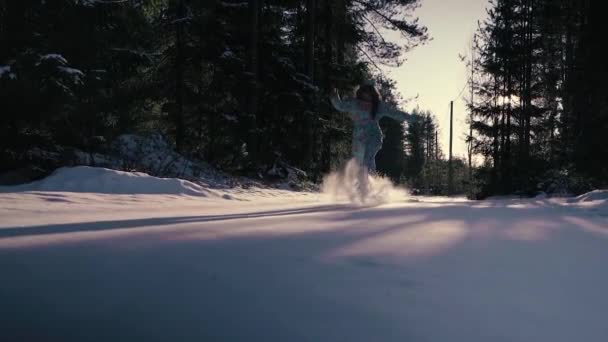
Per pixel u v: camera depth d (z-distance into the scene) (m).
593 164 11.12
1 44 7.48
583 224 2.91
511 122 23.73
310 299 1.13
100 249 1.73
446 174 52.88
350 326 0.95
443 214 3.47
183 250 1.74
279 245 1.91
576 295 1.20
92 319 0.98
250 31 14.60
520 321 1.00
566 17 16.31
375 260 1.61
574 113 12.30
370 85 6.71
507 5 23.00
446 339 0.89
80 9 8.70
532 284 1.31
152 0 11.85
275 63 16.12
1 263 1.46
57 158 8.45
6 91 6.95
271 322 0.97
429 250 1.83
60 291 1.17
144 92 12.02
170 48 14.27
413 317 1.01
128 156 10.38
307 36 17.17
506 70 23.22
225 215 3.66
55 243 1.85
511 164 18.86
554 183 13.66
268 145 15.82
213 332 0.92
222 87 14.76
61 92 7.57
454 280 1.34
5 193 4.61
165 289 1.20
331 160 21.09
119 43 10.48
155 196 6.00
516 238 2.23
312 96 16.42
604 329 0.95
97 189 6.22
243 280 1.30
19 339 0.87
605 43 11.09
